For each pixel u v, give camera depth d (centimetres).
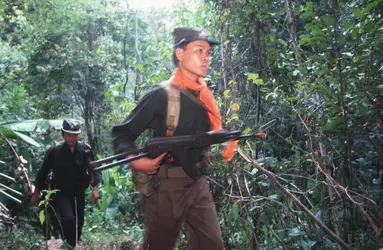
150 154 343
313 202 469
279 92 426
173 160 348
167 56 632
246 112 542
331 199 417
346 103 375
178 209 351
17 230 636
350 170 401
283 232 441
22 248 536
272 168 484
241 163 443
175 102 345
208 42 352
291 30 497
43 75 1207
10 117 920
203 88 351
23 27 1354
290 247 432
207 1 670
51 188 585
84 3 1215
